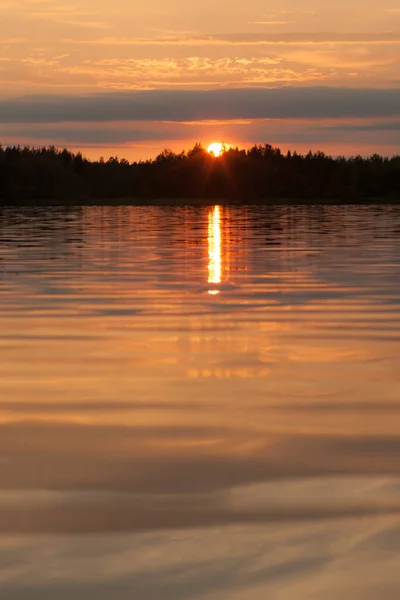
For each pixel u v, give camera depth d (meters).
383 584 4.52
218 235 37.97
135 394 8.66
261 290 17.36
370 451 6.71
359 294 16.62
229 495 5.74
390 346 11.23
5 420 7.68
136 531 5.16
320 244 31.47
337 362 10.23
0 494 5.78
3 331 12.46
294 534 5.10
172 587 4.49
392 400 8.38
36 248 29.72
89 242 33.19
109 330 12.52
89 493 5.79
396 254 26.47
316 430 7.32
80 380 9.29
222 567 4.70
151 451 6.73
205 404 8.23
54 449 6.79
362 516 5.36
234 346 11.27
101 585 4.52
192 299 15.98
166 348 11.15
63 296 16.45
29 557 4.82
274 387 8.95
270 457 6.57
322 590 4.46
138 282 18.95
